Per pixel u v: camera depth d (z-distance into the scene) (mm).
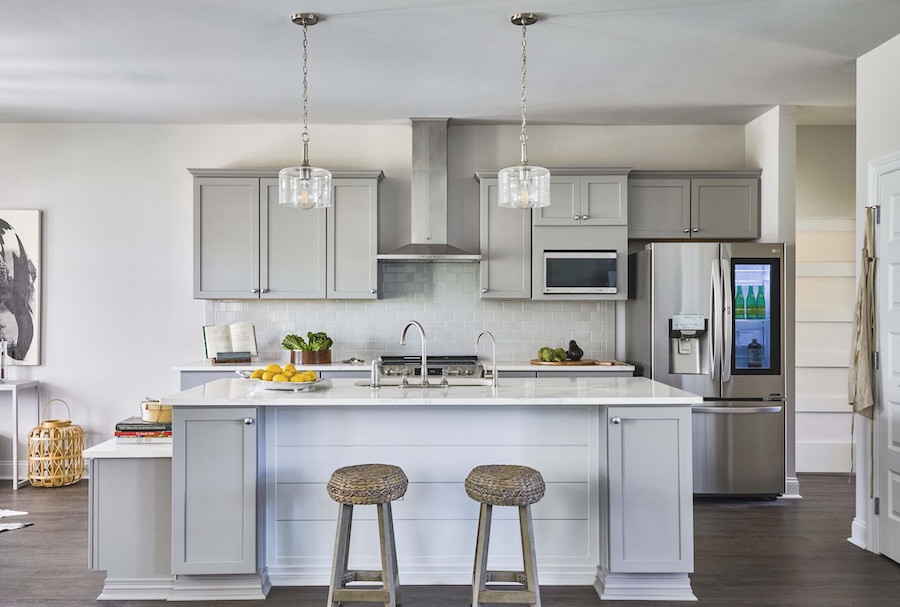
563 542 3398
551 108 5176
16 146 5574
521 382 3775
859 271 4008
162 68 4262
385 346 5688
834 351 5914
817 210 5906
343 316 5680
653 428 3199
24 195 5586
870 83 3980
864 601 3205
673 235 5418
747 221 5414
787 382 5082
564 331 5723
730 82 4578
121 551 3254
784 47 3943
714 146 5703
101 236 5609
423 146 5434
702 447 4914
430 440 3396
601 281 5332
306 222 5332
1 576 3484
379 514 2902
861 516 3996
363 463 3391
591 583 3381
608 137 5711
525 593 2879
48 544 3947
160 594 3238
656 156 5703
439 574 3385
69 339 5602
